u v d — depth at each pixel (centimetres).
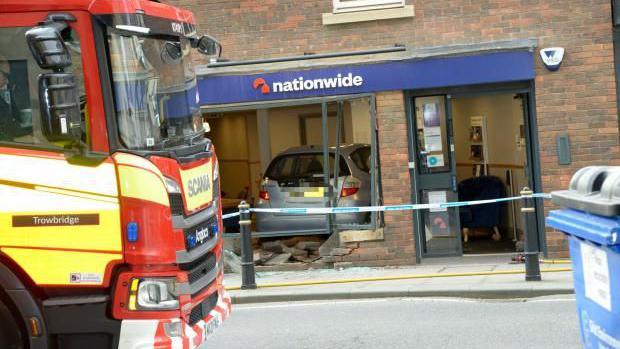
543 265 1088
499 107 1327
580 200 436
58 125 512
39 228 541
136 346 538
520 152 1270
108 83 541
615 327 416
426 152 1176
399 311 882
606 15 1095
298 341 767
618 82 1134
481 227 1330
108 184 538
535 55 1111
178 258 549
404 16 1138
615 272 411
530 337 727
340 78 1137
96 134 538
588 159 1105
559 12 1105
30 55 545
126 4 552
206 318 612
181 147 590
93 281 539
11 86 548
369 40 1154
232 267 1184
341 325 827
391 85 1130
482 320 810
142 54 572
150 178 539
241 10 1179
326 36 1163
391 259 1156
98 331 542
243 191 1530
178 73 629
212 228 628
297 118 1455
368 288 988
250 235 1043
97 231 538
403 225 1153
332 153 1198
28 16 541
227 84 1158
